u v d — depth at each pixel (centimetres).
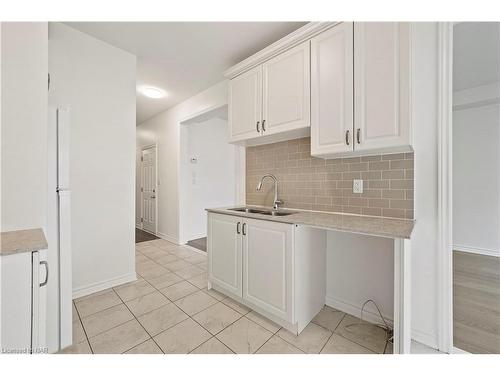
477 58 235
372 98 139
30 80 120
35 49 122
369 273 172
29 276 83
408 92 127
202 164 436
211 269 219
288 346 144
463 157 335
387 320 164
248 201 258
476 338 147
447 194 137
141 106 395
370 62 140
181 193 386
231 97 229
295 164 214
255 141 229
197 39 215
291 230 151
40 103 123
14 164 115
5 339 79
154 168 458
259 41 216
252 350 140
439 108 138
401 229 119
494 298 197
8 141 114
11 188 114
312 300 172
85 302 199
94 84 217
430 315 143
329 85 158
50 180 137
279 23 189
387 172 159
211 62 255
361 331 159
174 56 244
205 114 333
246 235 182
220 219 208
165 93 337
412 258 149
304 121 171
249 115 211
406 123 128
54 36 194
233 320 172
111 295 212
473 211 329
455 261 290
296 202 213
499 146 310
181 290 223
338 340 150
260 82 201
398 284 110
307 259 164
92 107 217
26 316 82
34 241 91
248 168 258
